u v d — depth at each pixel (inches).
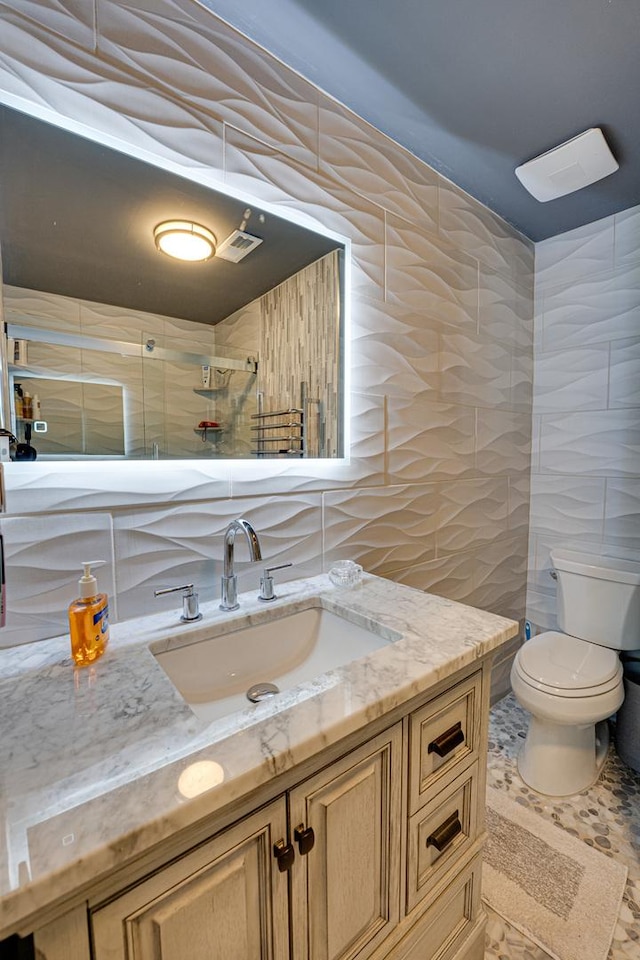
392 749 28.0
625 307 71.2
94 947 16.6
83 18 32.1
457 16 38.4
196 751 20.4
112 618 35.8
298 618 41.6
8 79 29.8
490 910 43.5
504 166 59.6
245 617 37.7
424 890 31.6
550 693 55.1
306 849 22.9
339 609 40.6
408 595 43.2
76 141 33.4
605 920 42.1
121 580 36.3
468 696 34.1
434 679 28.4
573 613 72.9
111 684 26.5
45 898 14.4
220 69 38.9
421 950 31.5
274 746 20.8
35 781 18.5
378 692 25.5
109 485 35.7
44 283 33.3
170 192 38.0
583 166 57.9
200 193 39.5
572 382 77.9
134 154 35.5
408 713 29.0
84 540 34.5
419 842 30.8
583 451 76.9
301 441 47.6
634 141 54.4
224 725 22.5
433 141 54.7
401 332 56.6
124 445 36.9
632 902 43.7
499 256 72.7
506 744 68.3
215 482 41.4
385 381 55.0
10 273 31.9
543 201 66.7
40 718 23.0
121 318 36.8
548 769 58.5
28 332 32.7
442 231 61.7
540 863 48.1
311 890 24.0
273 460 45.4
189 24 36.9
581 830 52.3
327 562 50.3
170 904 18.5
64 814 16.8
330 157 47.6
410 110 49.5
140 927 17.8
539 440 82.5
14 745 20.8
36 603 32.5
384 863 28.4
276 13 38.0
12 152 31.4
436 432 62.7
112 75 33.5
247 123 40.9
